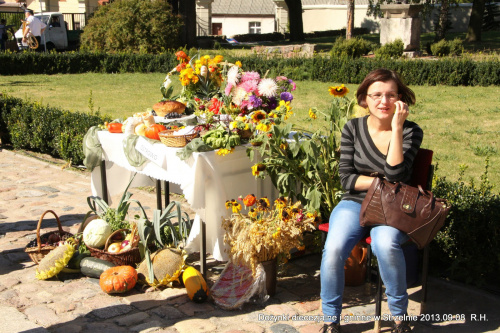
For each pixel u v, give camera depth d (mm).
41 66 20453
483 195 4266
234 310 3697
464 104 12594
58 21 26031
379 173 3463
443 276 4164
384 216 3193
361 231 3377
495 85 15422
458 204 4090
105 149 4785
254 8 44938
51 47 25766
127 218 5730
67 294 3936
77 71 21000
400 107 3270
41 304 3770
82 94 15258
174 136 3924
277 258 3926
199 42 28578
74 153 7953
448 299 3830
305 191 4238
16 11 36875
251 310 3699
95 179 5078
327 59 17469
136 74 20422
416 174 3615
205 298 3777
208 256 4637
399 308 3264
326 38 37688
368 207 3238
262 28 44906
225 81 4863
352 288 4043
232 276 4020
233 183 4117
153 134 4254
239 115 4348
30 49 24078
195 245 4191
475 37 29438
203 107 4781
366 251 4008
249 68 18062
